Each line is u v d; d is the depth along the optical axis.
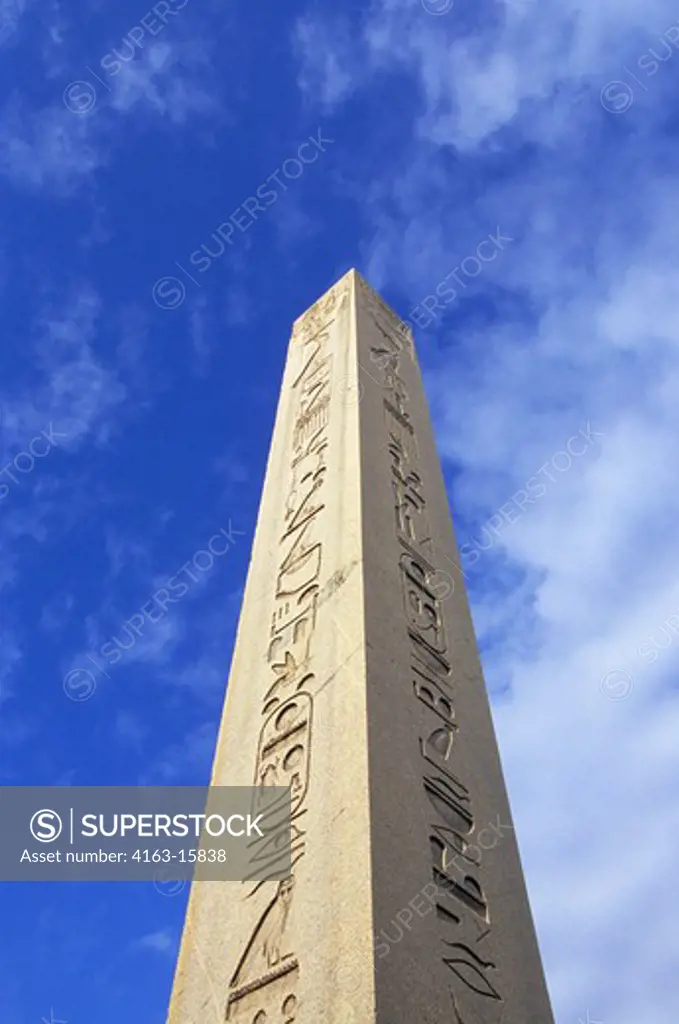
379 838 5.59
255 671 7.54
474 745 7.10
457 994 5.29
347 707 6.48
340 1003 4.90
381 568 7.73
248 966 5.55
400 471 9.37
